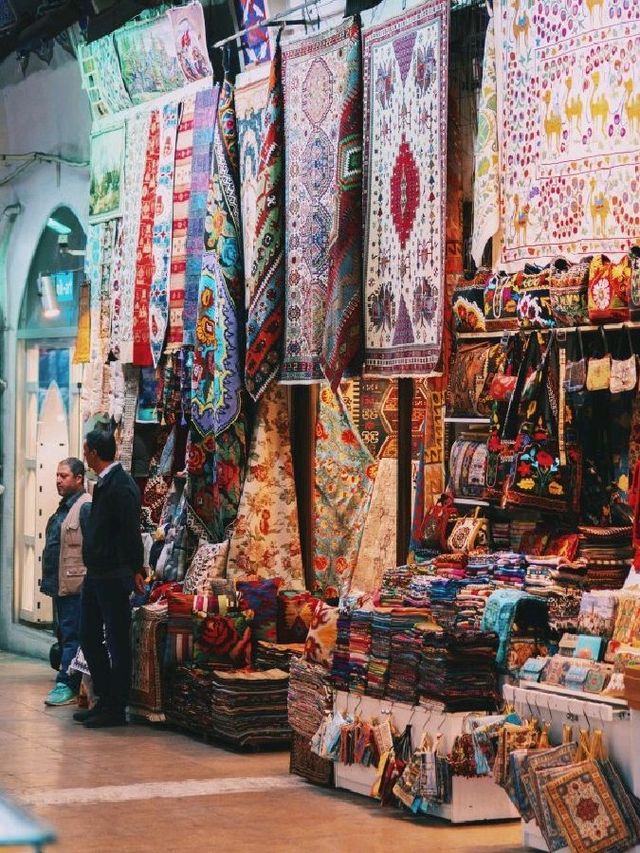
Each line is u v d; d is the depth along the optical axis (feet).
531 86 34.63
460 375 35.83
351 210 39.11
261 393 41.96
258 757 37.96
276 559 42.80
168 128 46.73
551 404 33.60
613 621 30.66
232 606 40.29
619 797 28.84
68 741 39.65
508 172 35.17
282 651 39.45
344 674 34.68
